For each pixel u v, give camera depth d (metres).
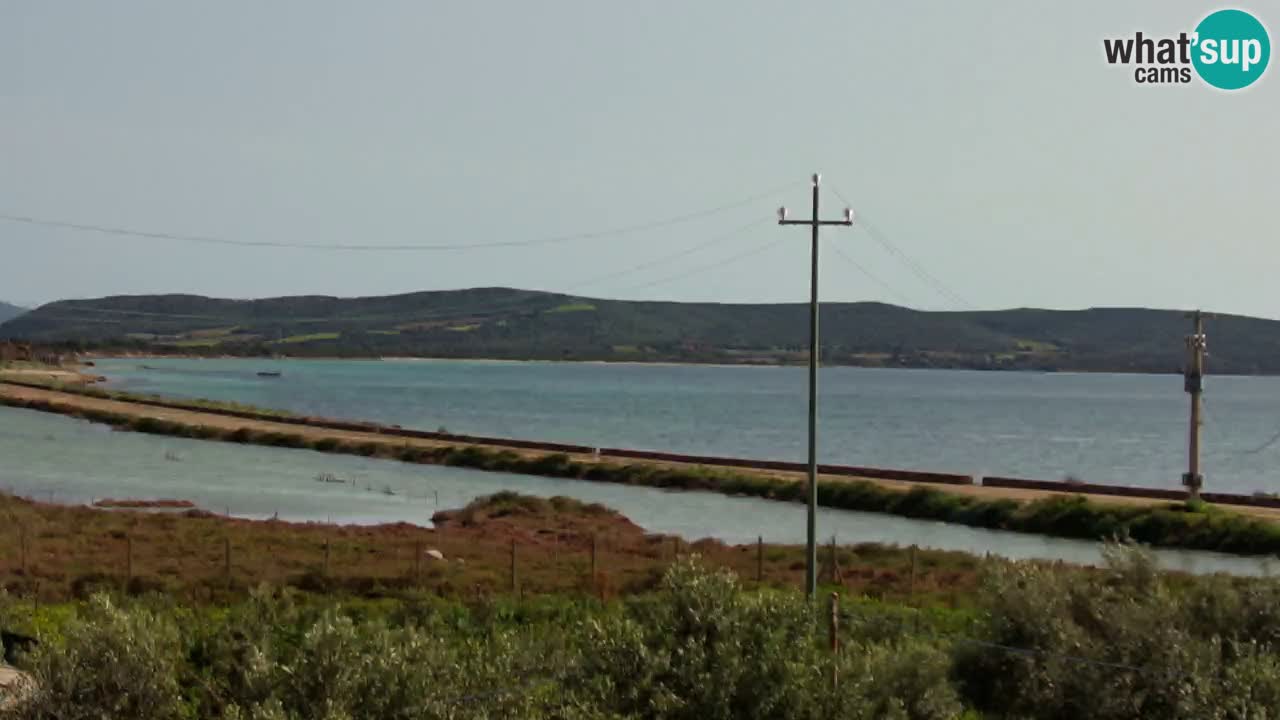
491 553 48.97
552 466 91.50
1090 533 61.09
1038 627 22.23
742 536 60.59
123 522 53.09
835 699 17.08
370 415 176.75
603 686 16.73
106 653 16.22
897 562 47.47
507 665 17.38
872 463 115.88
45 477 78.62
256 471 87.38
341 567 41.94
